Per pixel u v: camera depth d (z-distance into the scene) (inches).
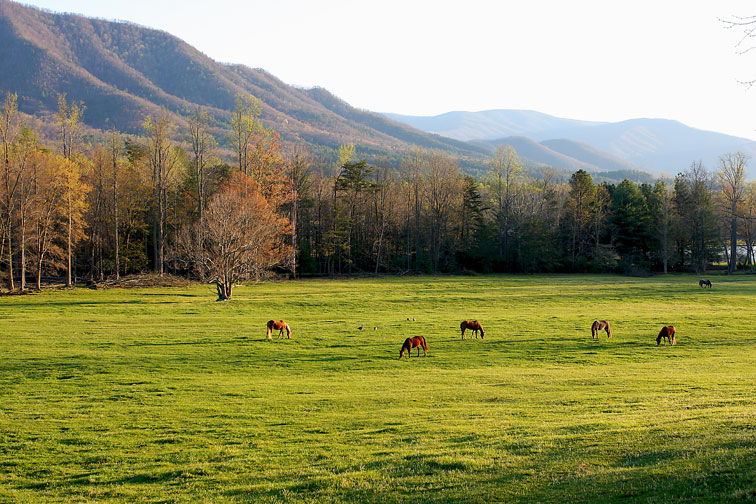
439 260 4281.5
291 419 674.8
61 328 1430.9
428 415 671.8
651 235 4313.5
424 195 4303.6
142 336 1331.2
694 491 353.1
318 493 420.2
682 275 3961.6
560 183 5467.5
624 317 1701.5
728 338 1334.9
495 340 1321.4
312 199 3905.0
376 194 4217.5
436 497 391.5
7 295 2192.4
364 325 1549.0
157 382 903.1
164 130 3208.7
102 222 3088.1
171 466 515.8
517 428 585.0
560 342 1295.5
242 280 2506.2
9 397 804.0
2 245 2517.2
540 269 4249.5
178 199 3444.9
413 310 1955.0
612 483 386.3
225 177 3427.7
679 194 4510.3
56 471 514.0
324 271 4060.0
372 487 423.2
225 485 458.3
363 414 688.4
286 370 1009.5
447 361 1096.2
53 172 2551.7
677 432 509.4
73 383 893.8
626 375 923.4
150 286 2706.7
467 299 2267.5
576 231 4357.8
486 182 5044.3
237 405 748.6
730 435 480.1
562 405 705.0
